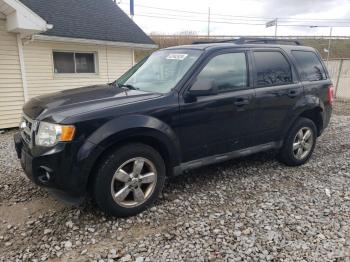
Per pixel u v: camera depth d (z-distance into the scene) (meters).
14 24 8.09
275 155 5.43
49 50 10.05
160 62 4.30
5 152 5.98
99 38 10.94
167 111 3.51
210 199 3.85
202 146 3.89
